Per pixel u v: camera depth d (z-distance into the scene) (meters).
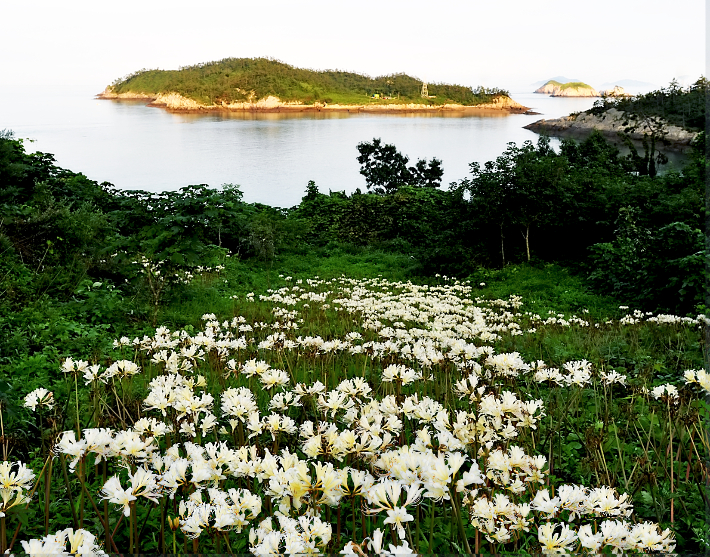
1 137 14.30
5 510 1.93
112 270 10.22
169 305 9.45
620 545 1.82
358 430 2.40
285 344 4.91
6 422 3.34
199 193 16.69
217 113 169.88
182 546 2.26
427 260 16.16
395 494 1.75
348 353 5.37
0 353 5.49
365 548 1.93
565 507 1.98
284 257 17.45
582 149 26.66
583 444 3.36
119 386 4.16
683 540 2.45
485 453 2.37
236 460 2.23
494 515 1.95
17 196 13.02
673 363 5.64
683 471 3.12
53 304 7.83
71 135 83.56
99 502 2.64
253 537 1.85
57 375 5.00
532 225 15.54
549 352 5.98
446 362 3.93
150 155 59.09
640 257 12.23
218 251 15.45
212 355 4.46
